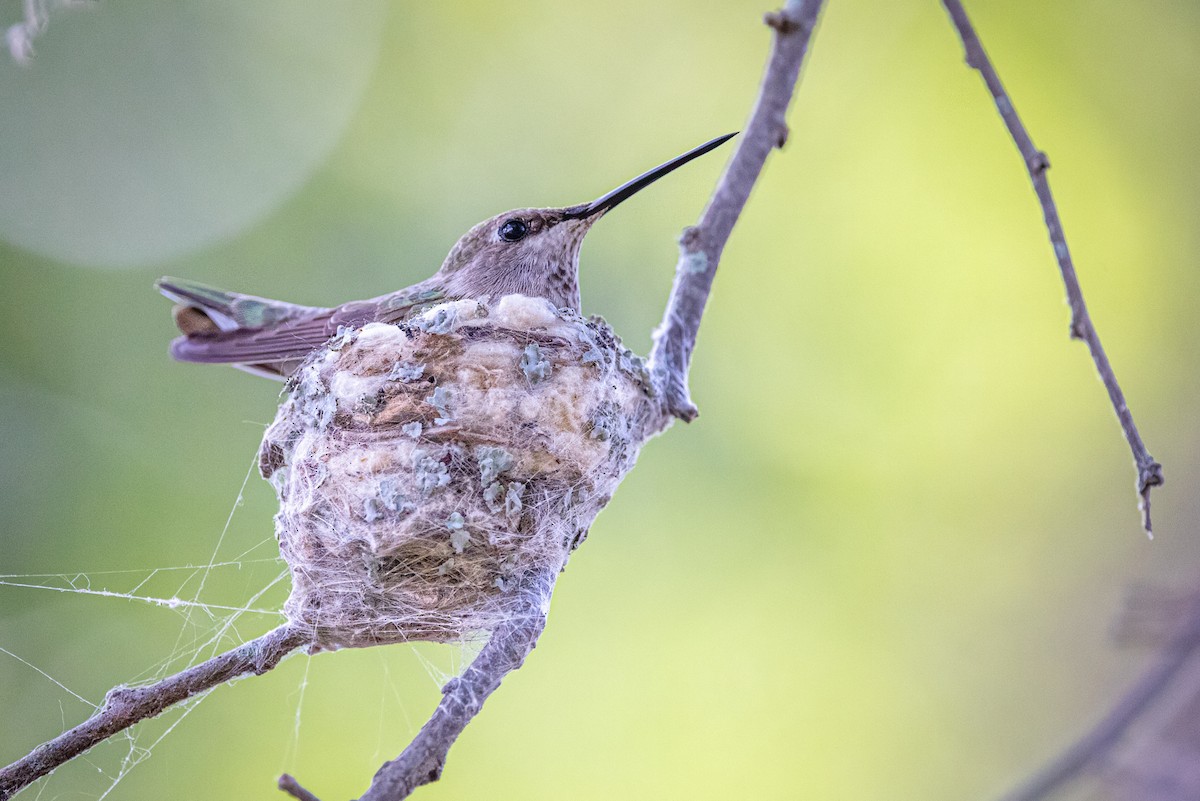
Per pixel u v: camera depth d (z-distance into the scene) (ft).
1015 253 42.04
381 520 18.03
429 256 39.93
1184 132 44.21
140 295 37.04
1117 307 43.93
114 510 34.06
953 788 36.29
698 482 37.63
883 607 38.17
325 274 39.04
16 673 31.55
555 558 18.84
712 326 39.68
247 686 33.17
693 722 35.42
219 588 33.53
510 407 18.85
